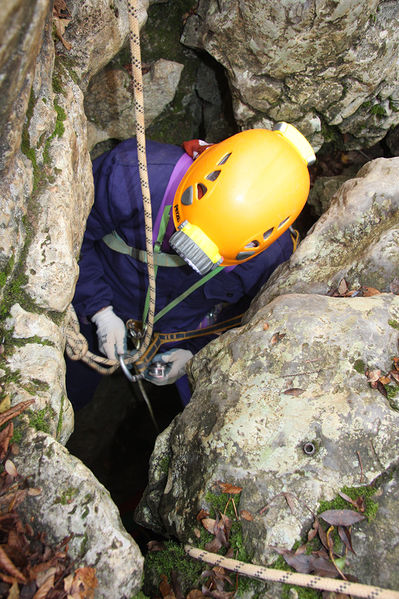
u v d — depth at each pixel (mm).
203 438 1741
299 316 1837
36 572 1340
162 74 3051
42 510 1450
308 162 2168
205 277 2330
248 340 1861
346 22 2387
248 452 1641
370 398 1652
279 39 2504
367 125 2971
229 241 2051
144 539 2920
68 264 1782
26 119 1682
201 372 1973
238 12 2500
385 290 1964
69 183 1833
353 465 1580
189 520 1672
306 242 2248
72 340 2262
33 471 1496
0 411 1558
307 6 2334
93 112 3053
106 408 4059
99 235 2471
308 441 1623
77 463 1538
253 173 1988
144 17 2494
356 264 2039
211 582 1579
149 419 4262
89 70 2281
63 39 2059
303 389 1707
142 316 2785
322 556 1483
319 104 2818
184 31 2959
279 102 2836
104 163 2326
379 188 2176
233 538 1567
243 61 2705
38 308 1761
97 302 2660
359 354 1729
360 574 1453
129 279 2541
